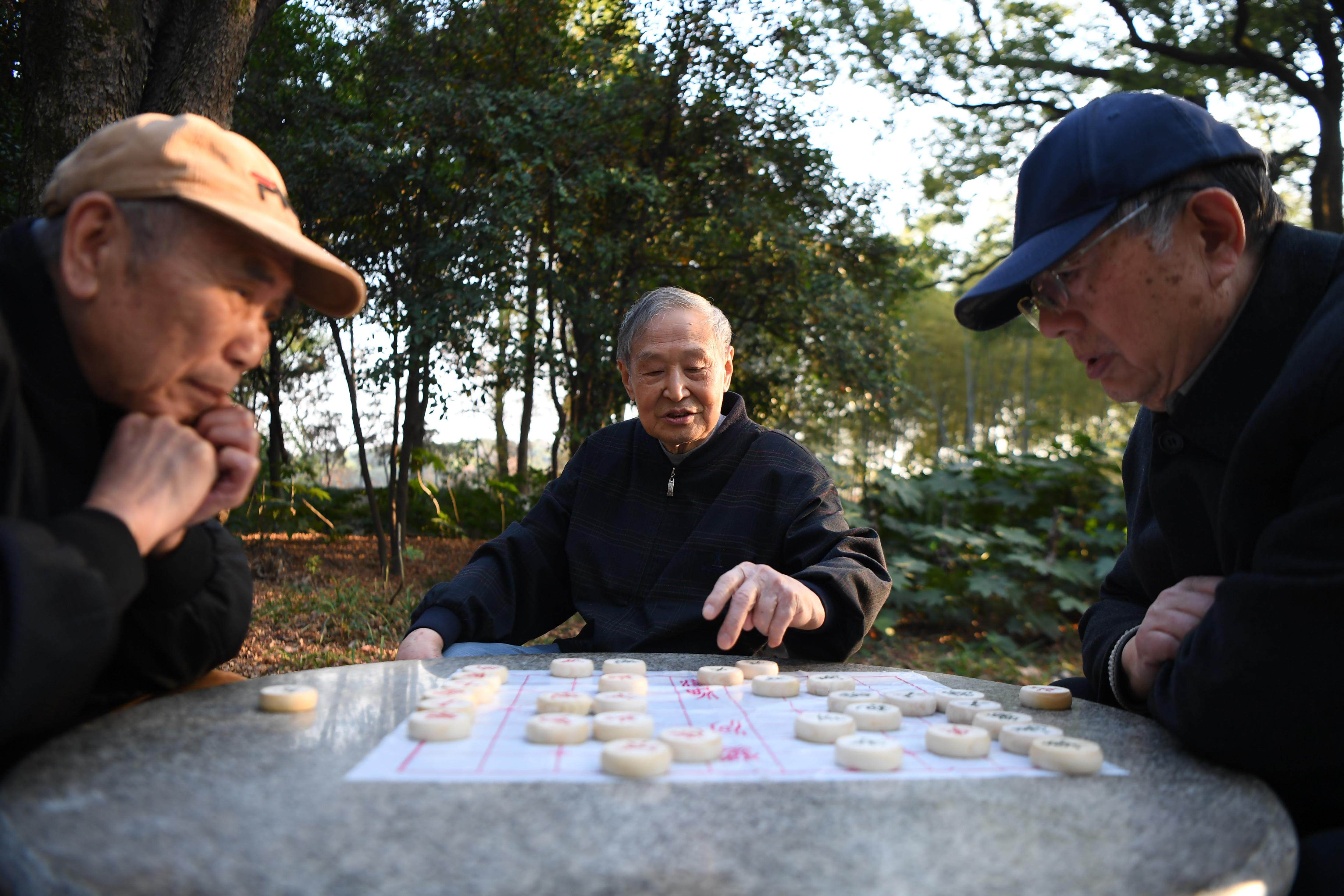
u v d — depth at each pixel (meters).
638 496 2.36
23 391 1.14
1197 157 1.23
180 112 4.18
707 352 2.24
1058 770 1.01
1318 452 1.12
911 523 6.71
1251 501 1.22
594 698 1.33
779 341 10.44
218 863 0.69
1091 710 1.42
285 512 7.95
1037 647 6.00
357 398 7.58
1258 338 1.27
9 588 0.90
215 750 1.02
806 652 1.96
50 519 1.00
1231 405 1.31
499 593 2.27
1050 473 6.74
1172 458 1.42
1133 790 0.96
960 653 5.65
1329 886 0.95
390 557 7.59
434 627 2.12
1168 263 1.23
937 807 0.88
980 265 13.89
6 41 6.16
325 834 0.76
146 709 1.23
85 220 1.09
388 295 7.32
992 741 1.17
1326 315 1.18
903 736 1.20
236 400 10.90
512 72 8.64
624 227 8.64
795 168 9.55
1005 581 5.83
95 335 1.13
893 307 10.94
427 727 1.09
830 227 10.16
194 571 1.35
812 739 1.14
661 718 1.29
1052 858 0.74
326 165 7.57
